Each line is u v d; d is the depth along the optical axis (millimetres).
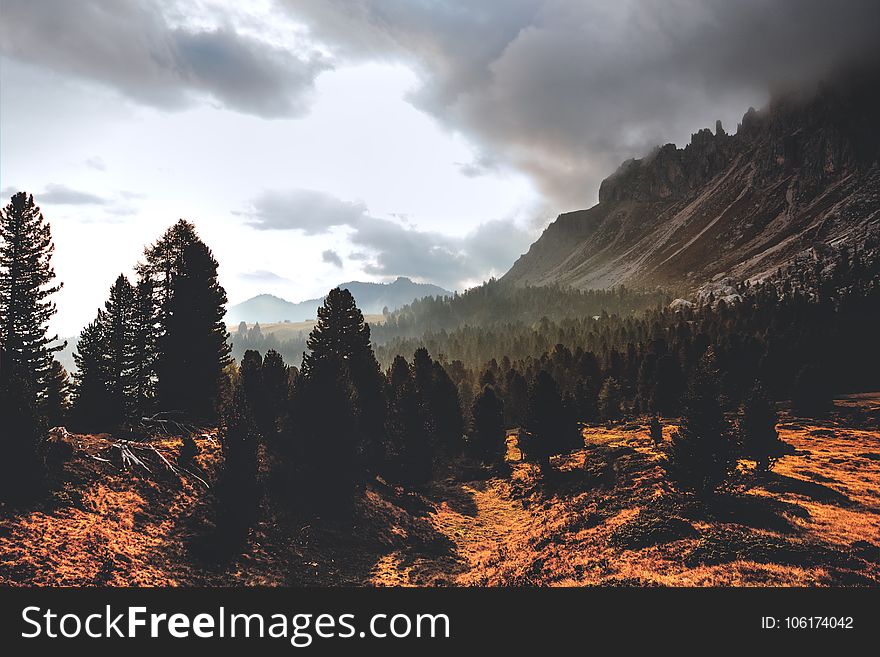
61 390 48031
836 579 23422
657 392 86062
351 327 59344
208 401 51094
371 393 56719
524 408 91188
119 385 46500
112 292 47469
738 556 27156
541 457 55500
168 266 51469
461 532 44375
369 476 52094
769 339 113688
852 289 161875
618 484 46812
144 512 32969
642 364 96500
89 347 47156
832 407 90438
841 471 50344
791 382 96875
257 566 31344
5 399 30125
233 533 33188
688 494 39156
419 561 36656
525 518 46219
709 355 91125
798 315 138875
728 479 37906
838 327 120125
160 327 49500
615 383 92625
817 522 33594
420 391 67500
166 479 37312
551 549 34250
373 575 33438
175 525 32938
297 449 46250
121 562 27141
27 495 29125
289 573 31547
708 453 38094
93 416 44031
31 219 46719
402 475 54656
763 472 47719
